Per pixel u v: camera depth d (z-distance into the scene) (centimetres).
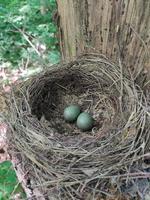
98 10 30
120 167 25
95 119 31
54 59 40
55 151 25
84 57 32
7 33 43
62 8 33
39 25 43
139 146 26
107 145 25
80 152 25
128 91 28
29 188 26
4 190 30
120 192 25
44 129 27
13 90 29
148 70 29
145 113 27
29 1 46
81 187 24
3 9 45
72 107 31
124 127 26
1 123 33
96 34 31
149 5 26
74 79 32
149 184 26
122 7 28
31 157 25
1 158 32
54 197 25
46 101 31
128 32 29
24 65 40
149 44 28
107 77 30
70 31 33
